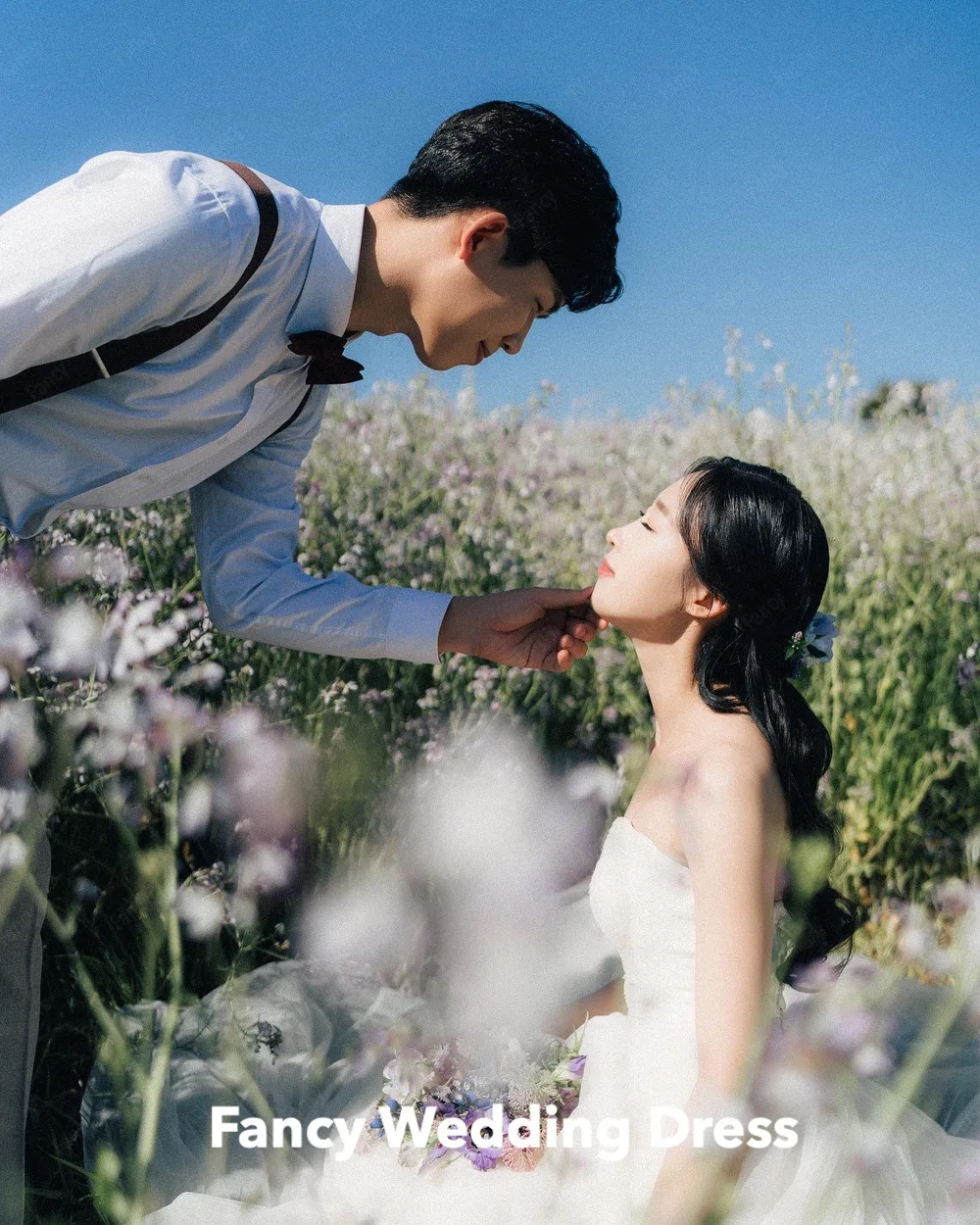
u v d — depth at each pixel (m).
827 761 1.90
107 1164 1.19
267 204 1.83
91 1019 2.33
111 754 1.92
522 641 2.28
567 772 3.38
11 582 1.77
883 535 4.43
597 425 5.54
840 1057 1.21
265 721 2.89
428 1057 1.87
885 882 3.53
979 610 4.09
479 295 1.95
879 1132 1.26
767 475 1.95
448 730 3.34
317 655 3.44
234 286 1.80
